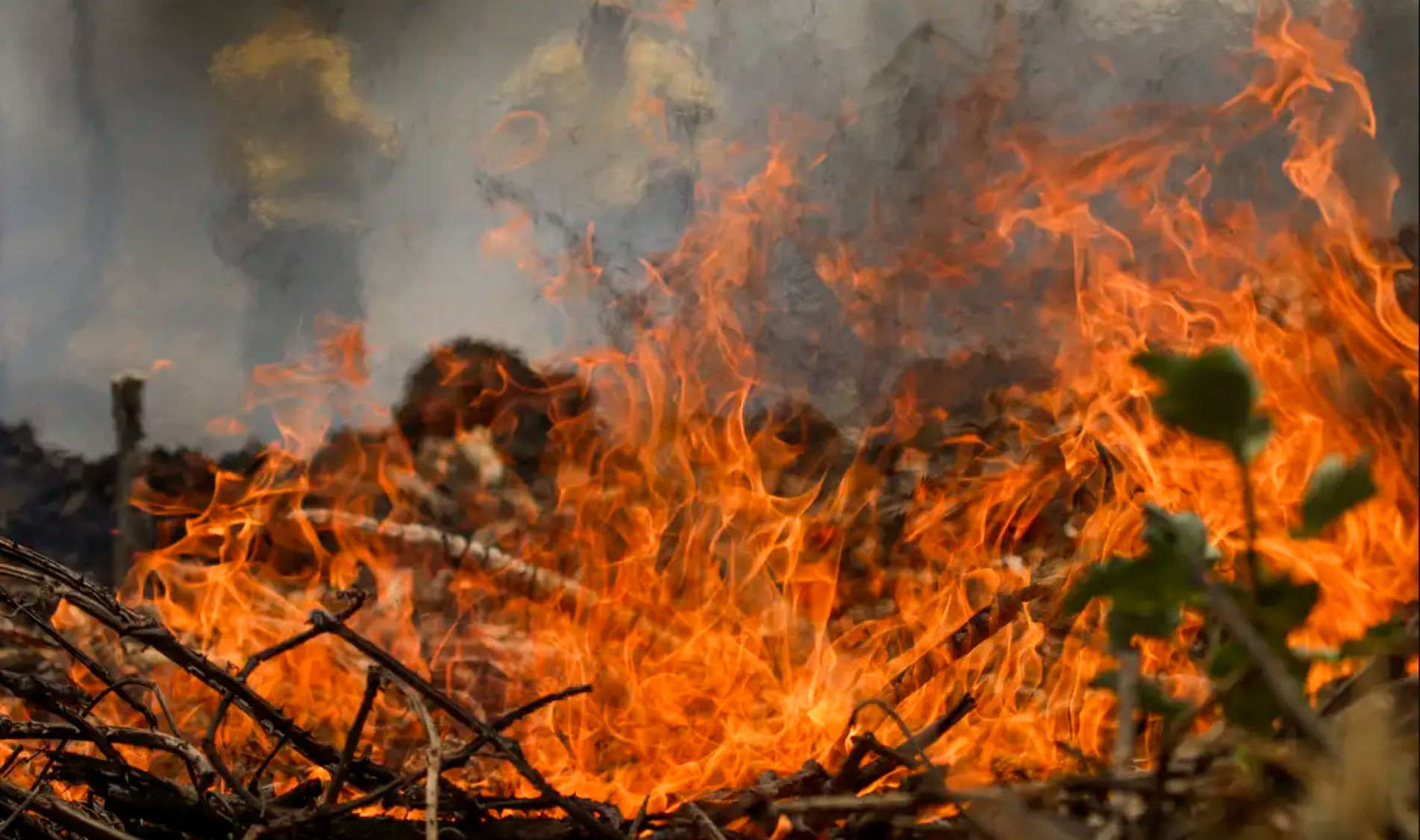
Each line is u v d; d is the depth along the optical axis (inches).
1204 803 91.7
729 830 124.0
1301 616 80.6
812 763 127.6
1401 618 94.8
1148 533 82.1
